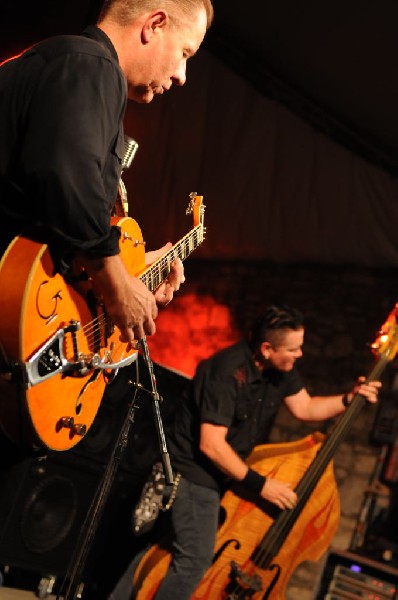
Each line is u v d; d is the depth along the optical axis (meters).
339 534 6.65
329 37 5.71
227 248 8.34
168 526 3.53
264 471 3.65
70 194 1.44
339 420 3.71
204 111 7.25
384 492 6.57
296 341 3.46
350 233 7.41
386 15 5.12
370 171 6.84
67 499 3.69
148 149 7.68
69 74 1.48
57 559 3.71
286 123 6.96
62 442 1.68
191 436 3.46
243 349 3.51
